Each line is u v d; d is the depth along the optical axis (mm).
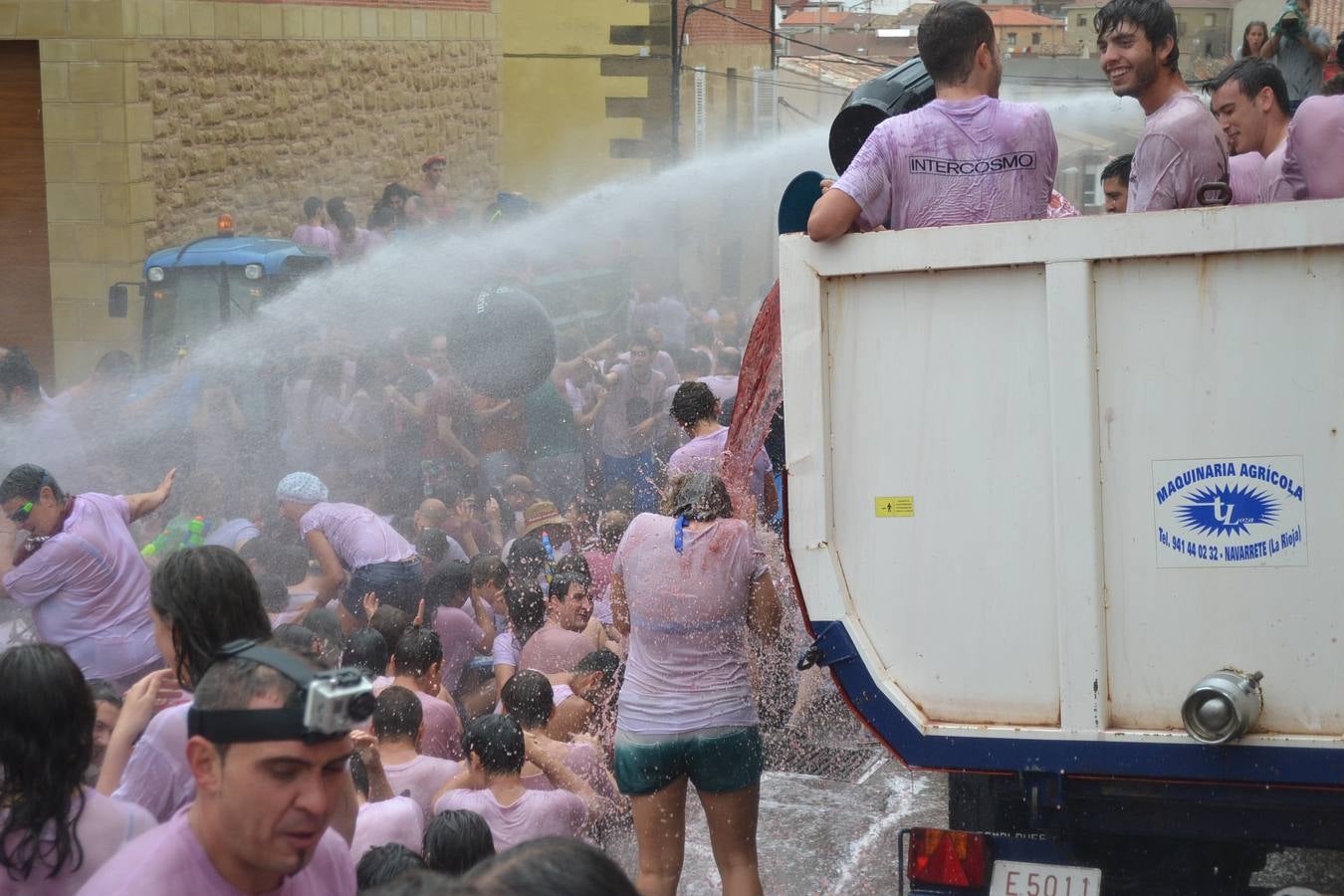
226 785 2631
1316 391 3822
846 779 6613
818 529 4242
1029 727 4086
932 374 4133
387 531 8258
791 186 4805
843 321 4211
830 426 4230
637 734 5195
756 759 5238
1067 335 3979
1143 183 4535
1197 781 3957
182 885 2662
